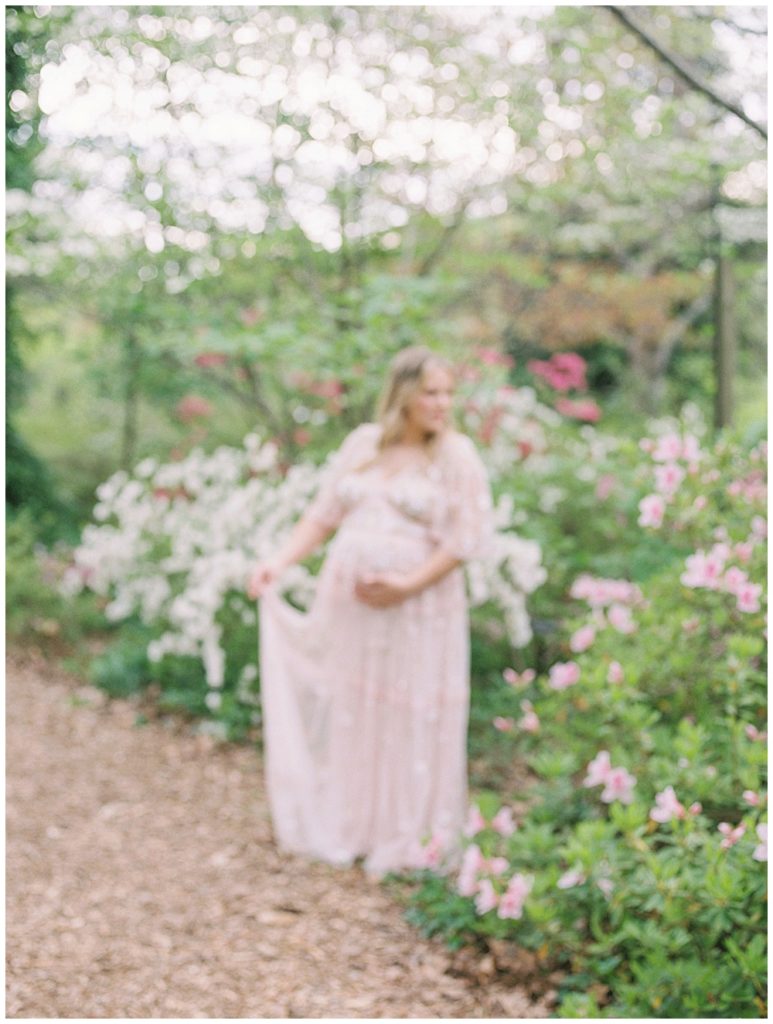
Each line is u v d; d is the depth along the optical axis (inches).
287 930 114.2
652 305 322.0
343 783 135.7
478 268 258.7
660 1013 87.6
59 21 138.9
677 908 88.9
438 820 132.8
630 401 344.5
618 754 107.1
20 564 225.6
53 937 110.3
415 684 133.4
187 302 237.6
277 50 206.8
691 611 122.5
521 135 220.1
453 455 133.5
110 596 231.8
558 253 304.0
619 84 210.8
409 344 205.0
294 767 136.6
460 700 135.8
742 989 85.8
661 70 218.4
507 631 180.2
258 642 178.2
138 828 139.6
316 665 139.8
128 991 100.8
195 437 276.7
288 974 104.7
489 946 107.7
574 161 232.7
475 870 101.6
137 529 189.8
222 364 246.7
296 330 204.1
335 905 120.5
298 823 135.6
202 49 182.5
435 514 133.9
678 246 279.6
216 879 126.4
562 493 205.6
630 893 95.3
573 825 117.4
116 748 167.9
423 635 134.0
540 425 227.3
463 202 239.0
